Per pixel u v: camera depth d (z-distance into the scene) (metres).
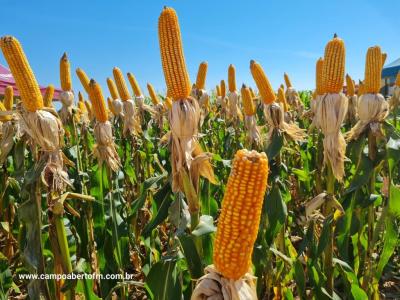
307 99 3.86
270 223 0.87
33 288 0.67
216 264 0.42
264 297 1.07
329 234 0.79
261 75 0.92
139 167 1.68
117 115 1.83
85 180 1.37
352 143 0.87
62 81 1.38
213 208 0.95
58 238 0.67
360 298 0.78
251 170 0.38
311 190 1.64
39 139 0.64
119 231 0.94
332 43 0.79
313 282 0.83
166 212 0.74
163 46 0.65
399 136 0.80
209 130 2.34
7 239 1.23
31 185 0.65
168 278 0.64
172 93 0.66
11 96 1.27
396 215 0.79
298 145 1.74
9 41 0.61
